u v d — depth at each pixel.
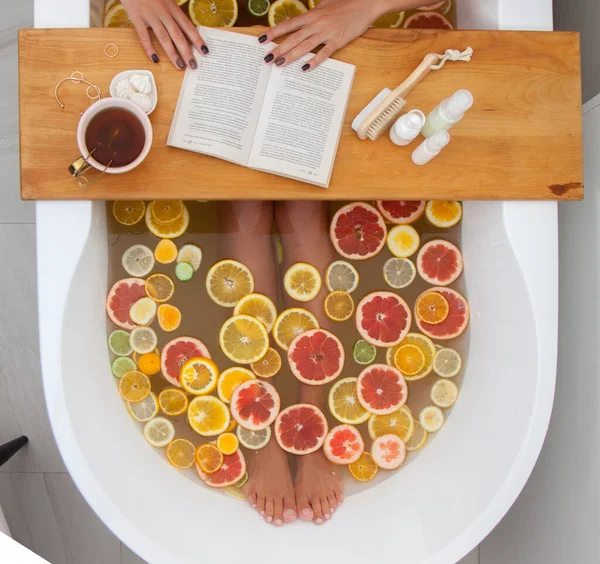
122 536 1.26
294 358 1.57
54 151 1.28
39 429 1.76
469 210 1.57
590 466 1.34
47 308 1.27
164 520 1.34
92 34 1.29
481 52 1.35
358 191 1.33
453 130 1.34
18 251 1.76
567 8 1.72
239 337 1.55
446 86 1.34
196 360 1.53
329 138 1.32
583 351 1.41
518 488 1.31
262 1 1.58
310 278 1.57
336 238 1.59
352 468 1.56
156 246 1.54
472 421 1.49
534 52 1.35
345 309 1.59
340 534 1.44
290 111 1.31
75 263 1.28
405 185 1.33
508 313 1.43
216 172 1.30
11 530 1.74
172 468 1.49
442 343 1.61
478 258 1.54
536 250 1.36
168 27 1.27
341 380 1.58
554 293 1.35
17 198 1.76
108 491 1.28
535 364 1.34
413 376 1.60
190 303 1.55
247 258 1.54
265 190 1.31
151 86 1.29
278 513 1.47
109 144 1.21
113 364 1.50
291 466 1.56
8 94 1.76
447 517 1.38
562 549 1.40
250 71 1.31
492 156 1.34
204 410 1.54
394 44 1.33
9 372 1.76
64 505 1.76
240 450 1.54
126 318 1.52
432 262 1.62
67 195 1.27
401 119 1.26
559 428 1.50
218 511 1.45
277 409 1.56
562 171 1.36
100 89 1.29
